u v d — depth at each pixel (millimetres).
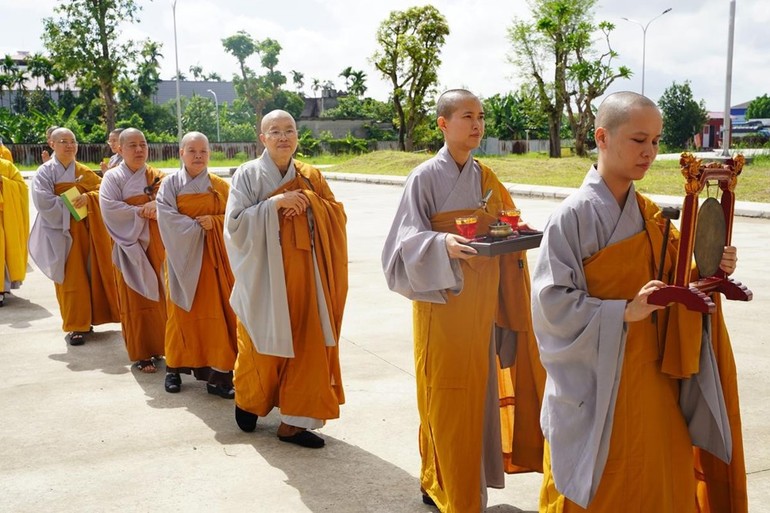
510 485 4137
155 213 6230
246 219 4461
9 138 48281
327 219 4621
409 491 4086
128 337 6336
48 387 5941
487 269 3523
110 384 6027
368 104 68750
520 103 61625
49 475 4352
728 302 8117
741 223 14648
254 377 4688
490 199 3670
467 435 3531
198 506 3943
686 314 2643
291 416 4566
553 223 2725
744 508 2898
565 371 2709
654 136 2631
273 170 4625
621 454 2697
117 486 4199
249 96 66000
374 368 6172
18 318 8250
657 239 2680
